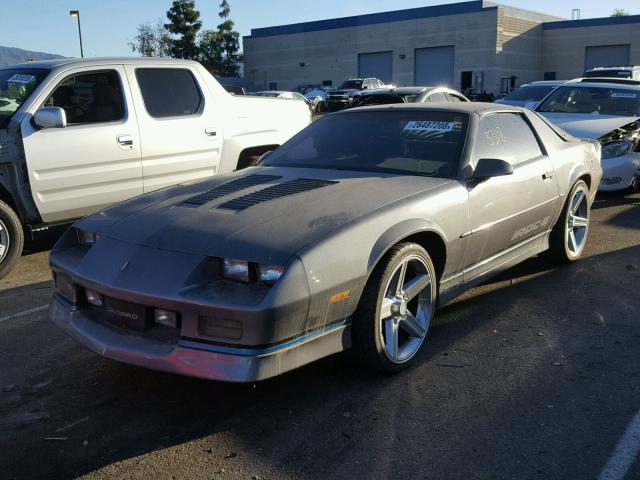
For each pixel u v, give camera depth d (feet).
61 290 11.25
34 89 18.45
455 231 12.19
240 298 9.00
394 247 10.87
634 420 9.76
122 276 9.74
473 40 148.25
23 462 8.96
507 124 15.10
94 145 19.11
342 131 14.82
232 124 22.81
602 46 153.79
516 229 14.60
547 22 160.35
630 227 23.08
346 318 10.23
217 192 11.98
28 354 12.74
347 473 8.54
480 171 12.62
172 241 9.96
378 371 11.10
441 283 12.46
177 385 11.21
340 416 10.01
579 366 11.68
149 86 20.71
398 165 13.30
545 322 13.87
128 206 11.84
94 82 19.56
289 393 10.77
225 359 8.99
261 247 9.38
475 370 11.55
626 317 14.12
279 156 14.93
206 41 181.06
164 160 20.92
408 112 14.64
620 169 27.66
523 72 156.35
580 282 16.63
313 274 9.31
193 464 8.82
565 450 9.00
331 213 10.52
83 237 11.41
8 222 17.76
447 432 9.50
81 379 11.57
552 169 15.94
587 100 31.73
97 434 9.67
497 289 16.15
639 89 31.27
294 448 9.16
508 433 9.45
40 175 18.17
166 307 9.25
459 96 40.86
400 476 8.46
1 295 16.53
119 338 9.80
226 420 9.99
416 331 11.69
